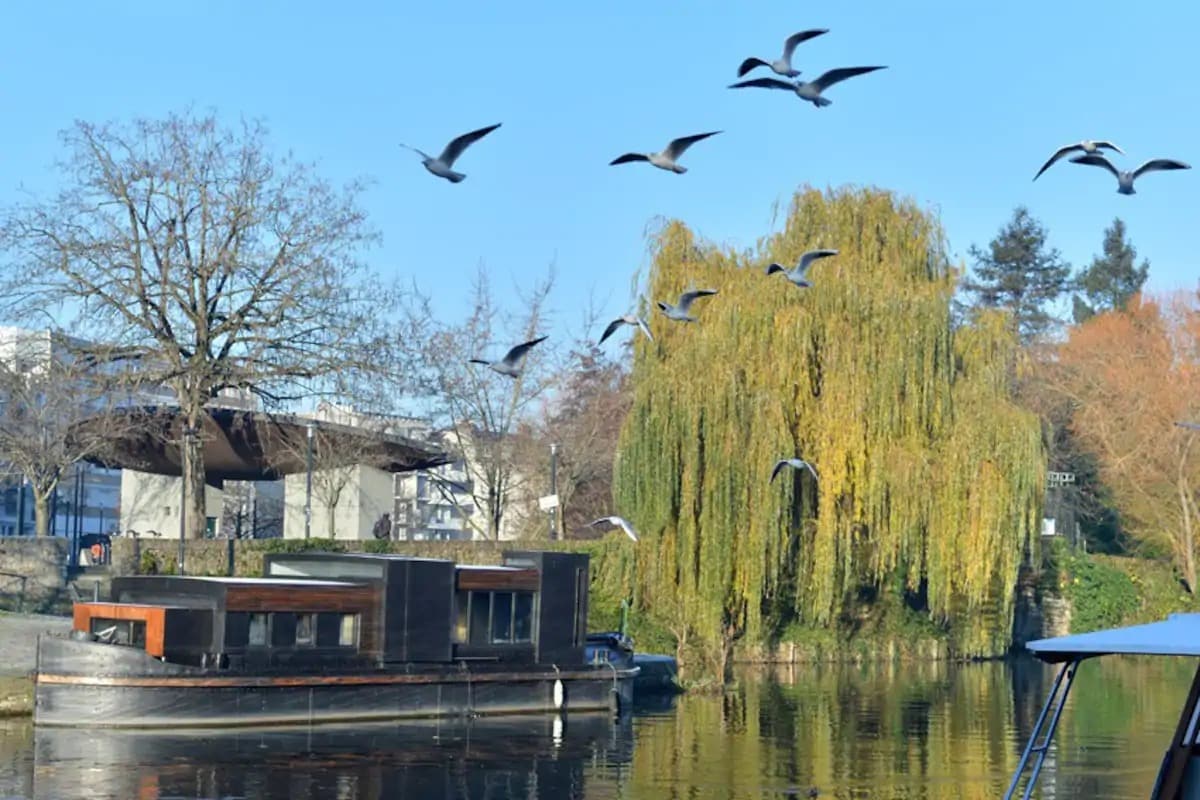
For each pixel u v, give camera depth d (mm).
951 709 37531
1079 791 25984
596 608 46188
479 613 34719
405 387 52344
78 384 49969
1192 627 16797
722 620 41562
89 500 123625
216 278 49469
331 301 50188
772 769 27922
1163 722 35344
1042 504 44156
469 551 48844
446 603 33844
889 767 28312
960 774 27594
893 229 44594
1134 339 76375
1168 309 76312
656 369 42781
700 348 42031
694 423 41344
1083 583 60562
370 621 32875
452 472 96688
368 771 26609
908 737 32344
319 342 50688
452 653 34062
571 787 25812
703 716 35594
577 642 36094
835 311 42688
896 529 42094
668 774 27219
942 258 45406
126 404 51625
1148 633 16438
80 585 45875
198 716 30219
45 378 50844
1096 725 34688
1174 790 16312
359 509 70250
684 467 41531
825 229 44250
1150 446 68438
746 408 41250
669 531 41812
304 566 34344
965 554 42312
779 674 46469
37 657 30188
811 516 42469
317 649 32031
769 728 33562
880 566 42812
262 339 49312
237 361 49656
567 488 65312
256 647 31219
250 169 64000
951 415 43281
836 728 33688
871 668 48969
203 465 51625
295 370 49906
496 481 62344
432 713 33281
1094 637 16328
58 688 29797
